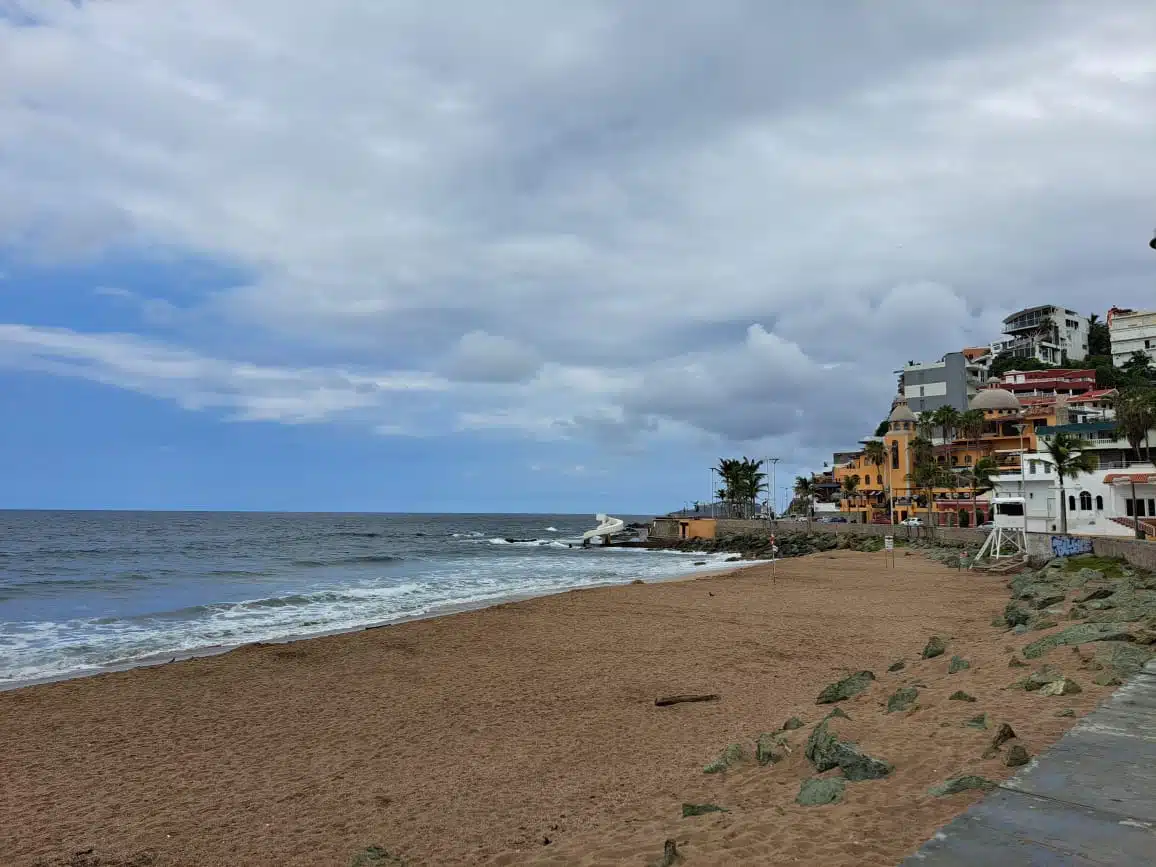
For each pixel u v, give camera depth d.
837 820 6.93
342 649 22.27
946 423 84.00
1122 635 13.46
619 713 14.84
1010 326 130.25
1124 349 111.06
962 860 5.34
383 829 9.35
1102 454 60.34
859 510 98.94
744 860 6.34
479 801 10.18
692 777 10.16
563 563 68.56
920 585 38.91
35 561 59.47
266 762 12.46
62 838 9.45
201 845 9.10
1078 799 6.41
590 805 9.61
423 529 164.50
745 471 116.00
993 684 12.09
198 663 20.48
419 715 15.22
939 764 8.12
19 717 15.41
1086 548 41.12
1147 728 8.44
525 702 16.02
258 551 76.56
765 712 14.13
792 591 36.53
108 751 13.23
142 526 146.12
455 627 25.95
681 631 24.59
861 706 13.03
